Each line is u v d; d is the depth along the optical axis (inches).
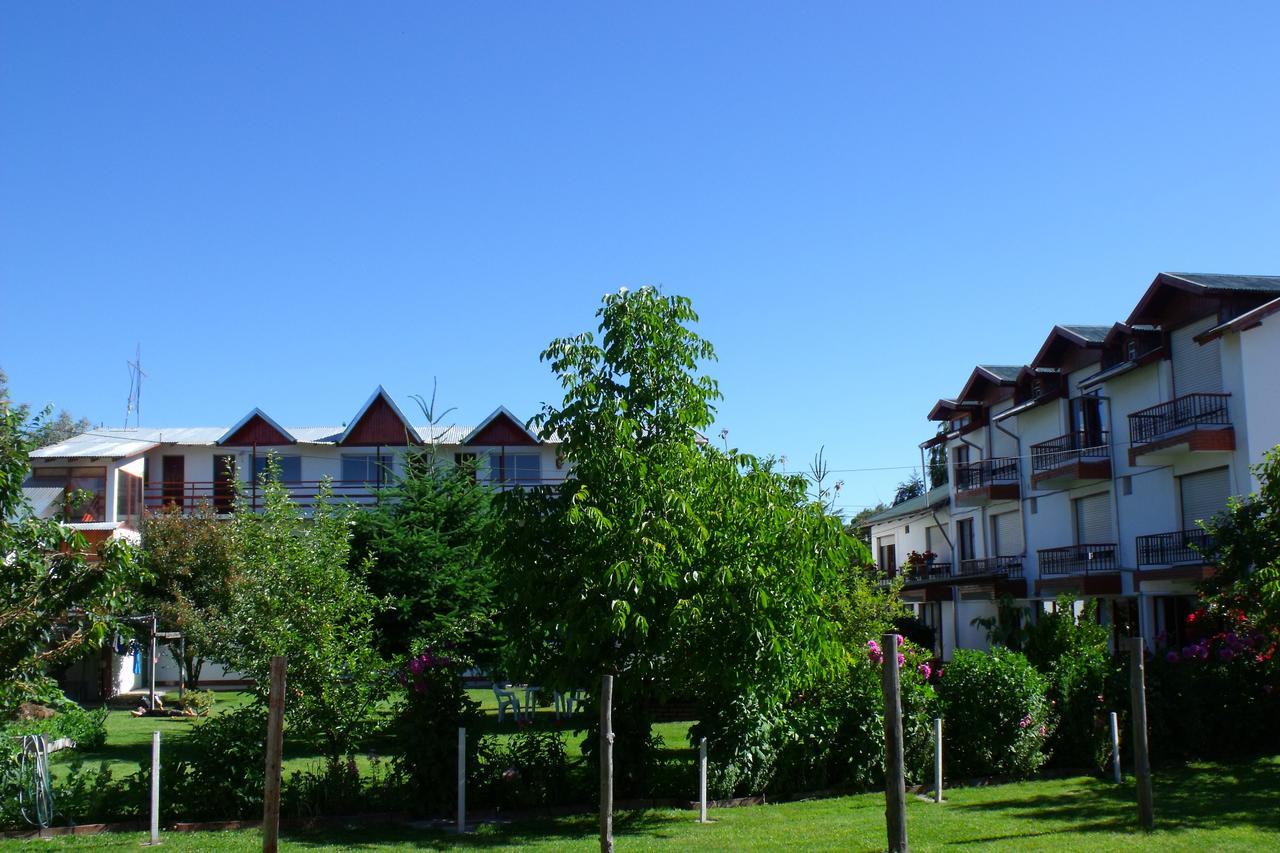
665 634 453.1
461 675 509.7
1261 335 895.1
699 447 487.5
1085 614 643.5
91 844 417.4
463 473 877.2
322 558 559.2
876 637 641.0
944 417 1533.0
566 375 478.0
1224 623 685.9
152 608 1107.9
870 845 384.8
